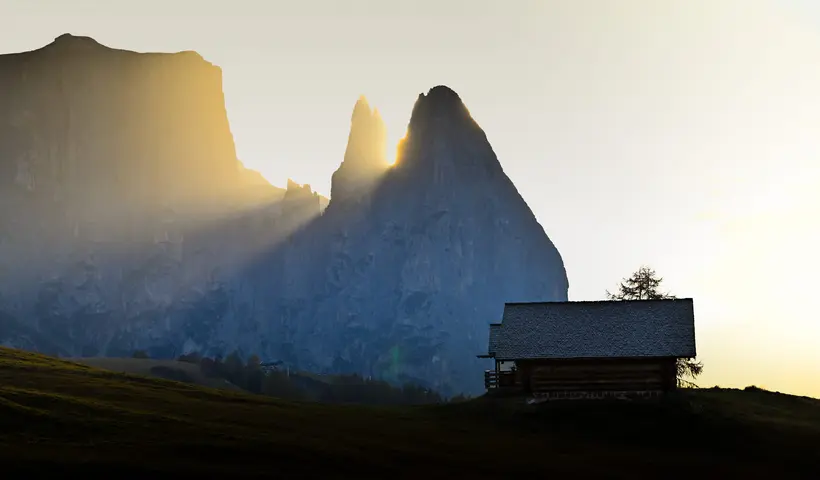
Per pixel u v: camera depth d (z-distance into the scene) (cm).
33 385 11444
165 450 8612
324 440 9481
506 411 11206
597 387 11512
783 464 9669
